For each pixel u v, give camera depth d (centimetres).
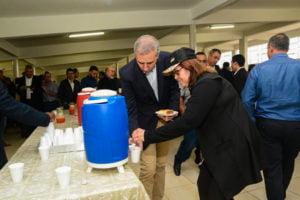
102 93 93
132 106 140
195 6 439
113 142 84
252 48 1098
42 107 451
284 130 149
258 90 155
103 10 419
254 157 103
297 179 219
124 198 77
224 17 485
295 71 145
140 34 660
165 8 444
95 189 76
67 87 422
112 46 693
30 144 132
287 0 446
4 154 136
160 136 107
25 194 75
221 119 103
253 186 210
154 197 159
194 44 470
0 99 106
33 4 351
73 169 93
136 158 116
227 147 102
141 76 133
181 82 110
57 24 423
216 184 106
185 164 274
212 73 106
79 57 920
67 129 141
